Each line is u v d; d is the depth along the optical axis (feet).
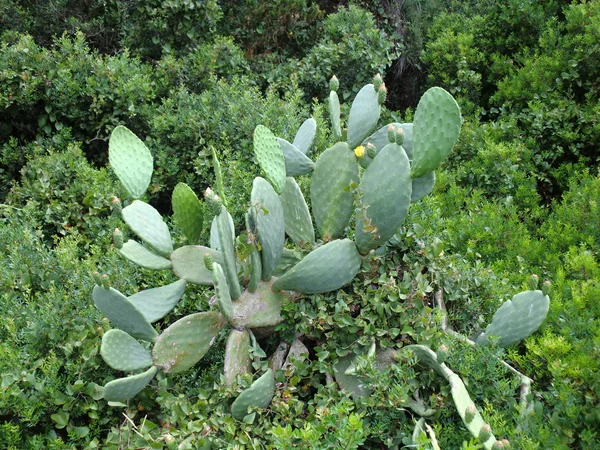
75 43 17.94
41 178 15.37
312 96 20.27
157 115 17.38
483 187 16.12
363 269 10.15
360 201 9.73
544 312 9.35
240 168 15.01
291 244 12.40
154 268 9.80
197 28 21.06
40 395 9.56
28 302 11.03
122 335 9.11
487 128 17.48
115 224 14.56
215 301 10.14
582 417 8.12
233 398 9.42
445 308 10.71
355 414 8.01
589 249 13.15
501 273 12.10
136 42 20.92
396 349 9.82
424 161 9.49
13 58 17.15
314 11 22.40
